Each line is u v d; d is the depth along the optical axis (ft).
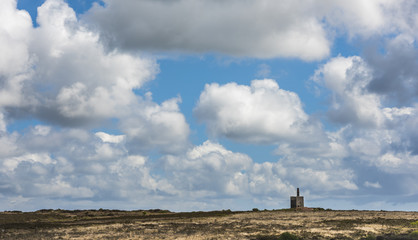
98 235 217.77
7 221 315.17
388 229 228.02
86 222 312.29
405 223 256.32
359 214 343.46
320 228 240.53
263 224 271.08
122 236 211.82
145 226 265.95
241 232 225.35
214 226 261.85
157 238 202.80
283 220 300.20
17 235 219.61
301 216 333.62
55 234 223.92
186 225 270.46
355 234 210.79
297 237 199.52
